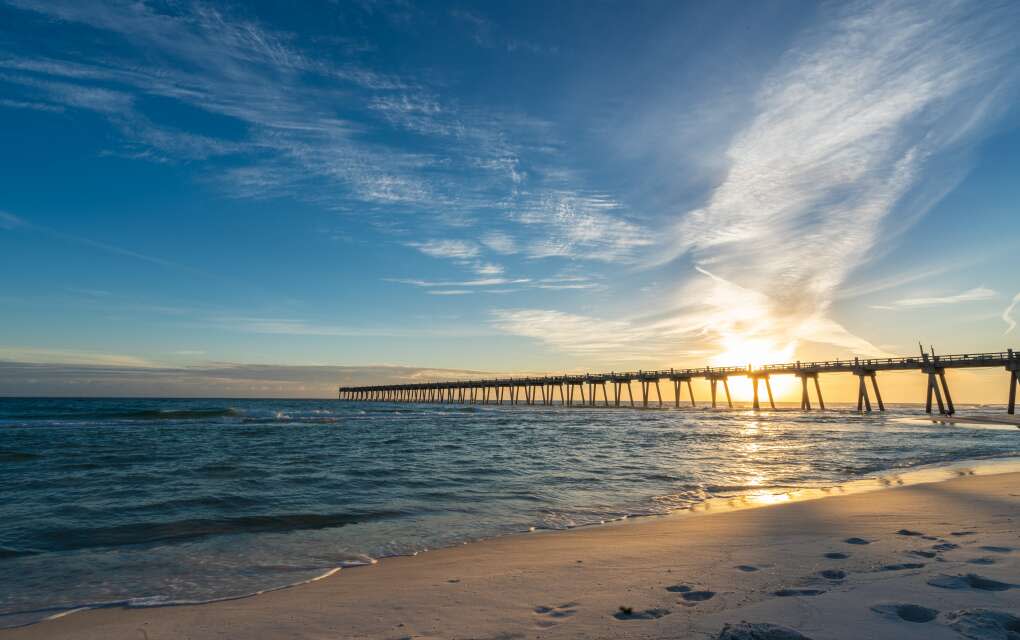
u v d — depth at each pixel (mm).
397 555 5996
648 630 3348
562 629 3469
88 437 21594
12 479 10945
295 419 38188
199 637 3656
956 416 44375
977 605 3504
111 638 3699
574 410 71375
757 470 13320
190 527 7234
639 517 8039
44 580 5113
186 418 38750
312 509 8375
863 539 5844
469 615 3859
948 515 7188
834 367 55031
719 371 66625
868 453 17688
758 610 3602
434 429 29172
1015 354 40531
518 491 10203
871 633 3094
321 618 3934
